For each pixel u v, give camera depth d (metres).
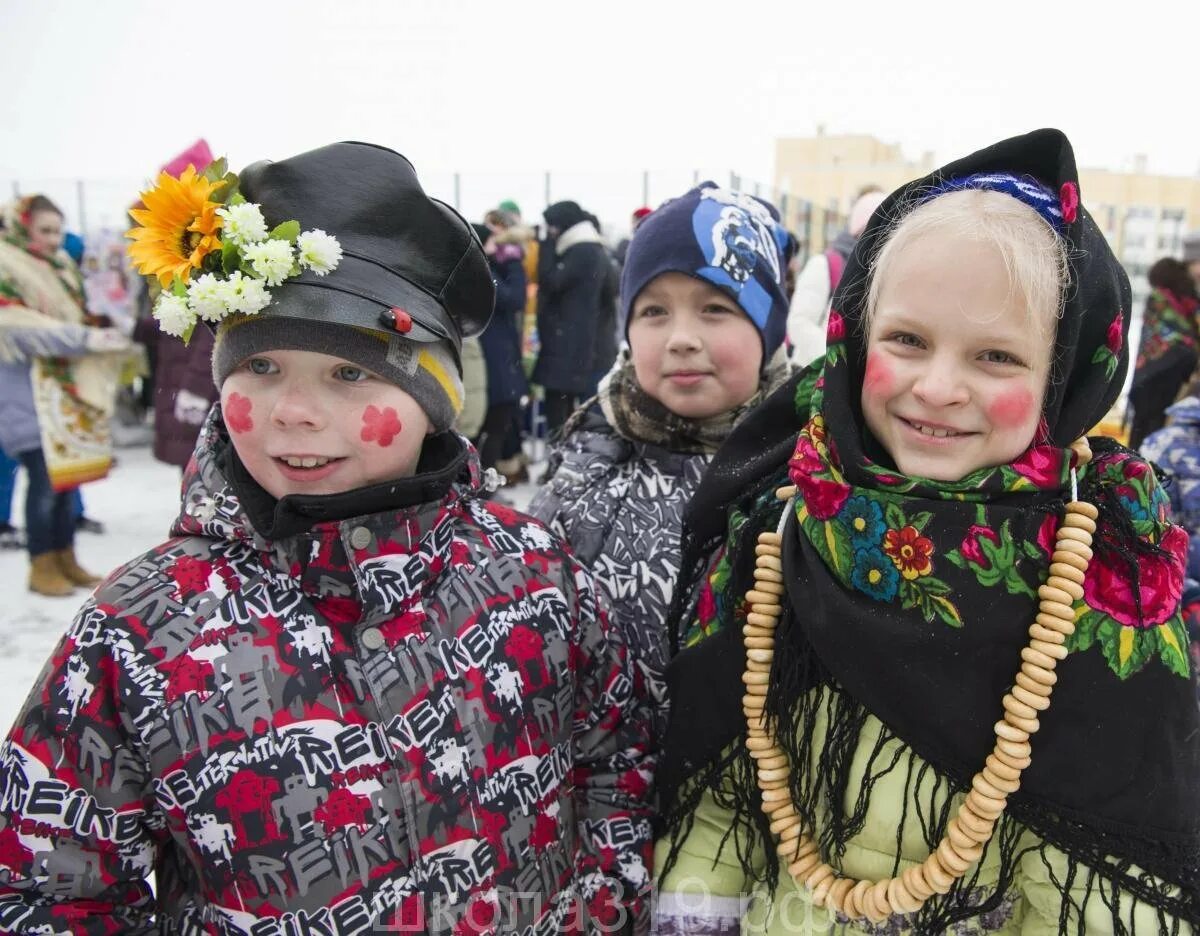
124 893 0.94
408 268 0.99
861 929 1.04
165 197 0.94
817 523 0.99
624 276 1.49
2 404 3.65
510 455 5.69
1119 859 0.91
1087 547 0.90
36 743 0.89
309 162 0.99
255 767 0.90
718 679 1.11
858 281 1.01
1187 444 2.33
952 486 0.92
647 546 1.36
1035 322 0.88
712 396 1.39
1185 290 4.28
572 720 1.14
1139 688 0.90
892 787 0.99
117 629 0.91
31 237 3.77
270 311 0.92
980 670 0.93
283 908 0.90
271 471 0.96
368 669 0.96
